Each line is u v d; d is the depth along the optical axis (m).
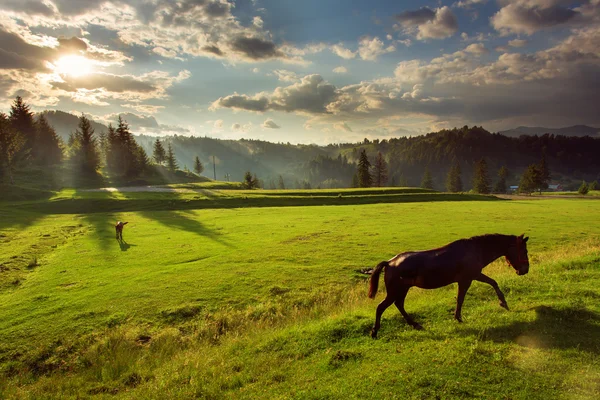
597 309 8.98
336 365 7.63
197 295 16.33
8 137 73.12
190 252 25.12
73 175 97.62
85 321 13.74
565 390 5.87
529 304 9.88
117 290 17.08
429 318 9.78
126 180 103.94
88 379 9.38
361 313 10.81
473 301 10.81
